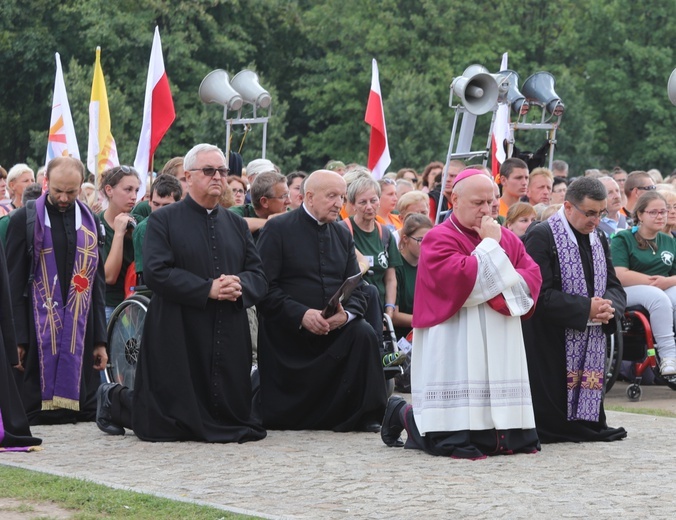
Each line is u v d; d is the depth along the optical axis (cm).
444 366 1386
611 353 1941
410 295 1977
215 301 1503
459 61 6769
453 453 1367
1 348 1406
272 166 2272
